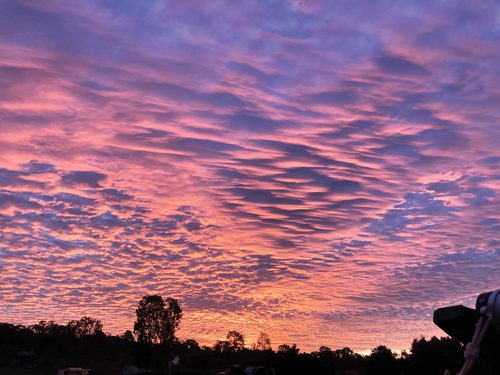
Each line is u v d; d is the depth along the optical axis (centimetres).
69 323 18350
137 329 14062
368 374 4072
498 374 210
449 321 225
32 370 13662
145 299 14162
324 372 4944
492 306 212
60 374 8031
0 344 16662
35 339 17800
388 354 4072
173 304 14175
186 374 8694
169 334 13862
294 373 4956
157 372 10325
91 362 15200
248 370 5281
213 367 10062
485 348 218
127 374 11950
